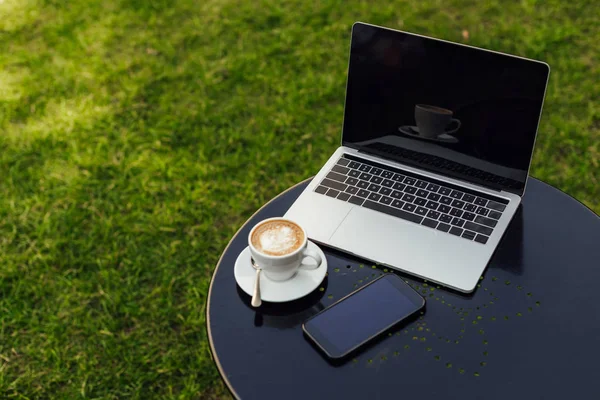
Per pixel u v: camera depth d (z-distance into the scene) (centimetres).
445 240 156
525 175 161
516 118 156
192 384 227
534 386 128
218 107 346
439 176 173
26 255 272
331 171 177
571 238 159
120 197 298
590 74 352
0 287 261
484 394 127
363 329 137
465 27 391
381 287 145
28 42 397
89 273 266
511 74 153
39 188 304
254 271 149
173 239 279
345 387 129
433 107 165
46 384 228
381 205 166
